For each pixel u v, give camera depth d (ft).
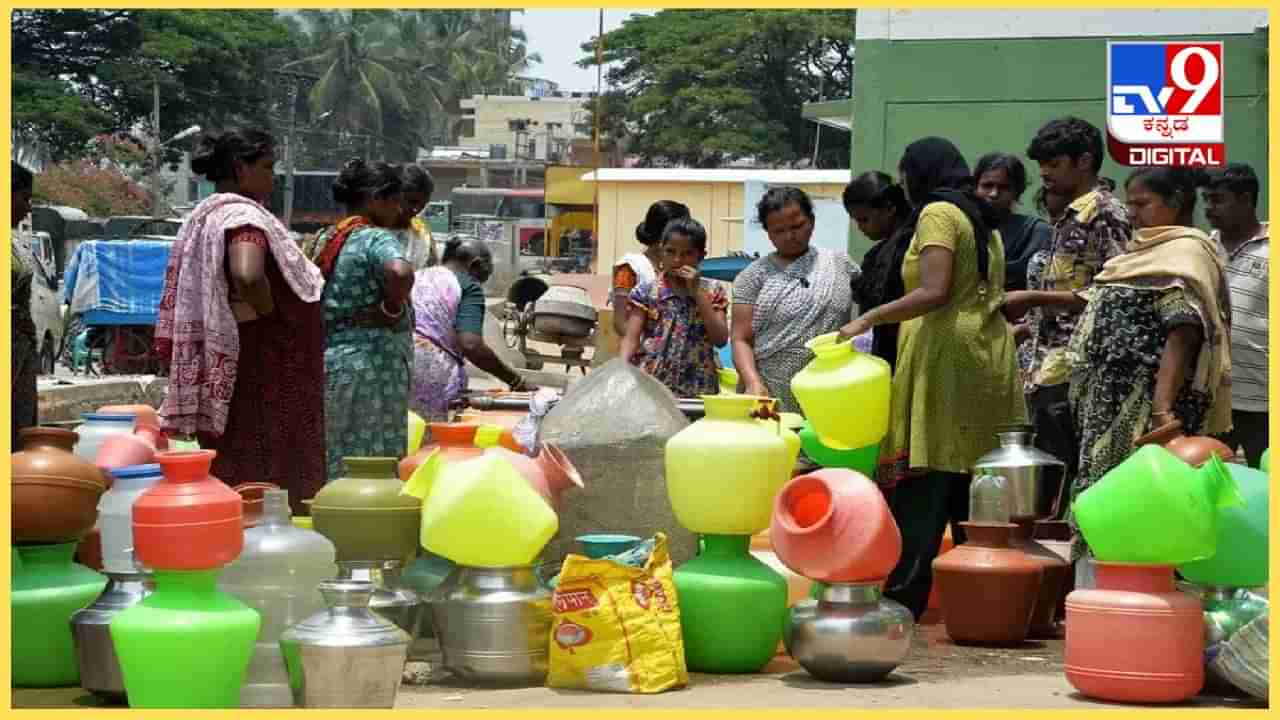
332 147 250.98
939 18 45.73
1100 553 16.83
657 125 198.59
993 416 21.04
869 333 25.17
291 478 21.71
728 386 26.18
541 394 21.33
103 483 17.04
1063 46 44.91
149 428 20.59
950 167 21.40
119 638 15.15
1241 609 17.53
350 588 15.56
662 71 197.47
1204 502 16.34
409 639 15.92
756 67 196.85
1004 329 21.30
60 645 17.15
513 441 19.61
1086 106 44.70
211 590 15.44
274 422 21.62
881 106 46.37
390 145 265.54
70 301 71.05
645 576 17.21
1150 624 16.47
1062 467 21.06
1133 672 16.49
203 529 14.92
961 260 20.94
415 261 28.09
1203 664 16.94
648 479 19.49
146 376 67.31
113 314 70.49
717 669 18.06
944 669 18.75
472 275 28.58
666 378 25.43
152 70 177.47
